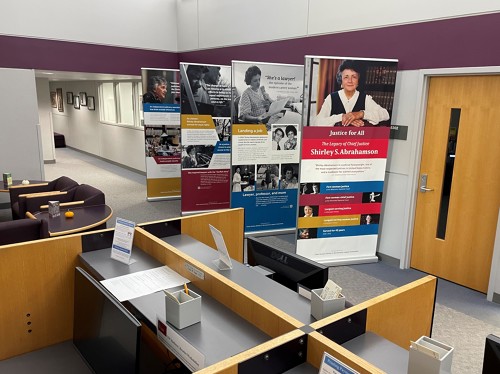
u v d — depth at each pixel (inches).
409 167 170.7
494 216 150.3
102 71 275.6
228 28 254.5
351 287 157.2
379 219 179.5
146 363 79.5
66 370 75.9
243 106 199.3
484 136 150.3
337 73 160.2
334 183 170.2
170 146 279.0
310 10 201.8
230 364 48.8
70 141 537.3
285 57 219.5
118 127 394.9
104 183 330.3
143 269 84.7
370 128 167.8
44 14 247.9
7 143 245.9
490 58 142.0
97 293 65.4
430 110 164.9
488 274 153.7
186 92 230.2
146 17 287.9
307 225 171.9
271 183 212.8
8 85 241.6
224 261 85.4
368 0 175.9
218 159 244.4
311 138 163.8
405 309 69.7
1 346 79.1
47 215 163.3
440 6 152.6
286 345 53.8
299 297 73.2
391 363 57.4
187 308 63.1
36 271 82.0
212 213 111.7
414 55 163.5
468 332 127.7
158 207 263.9
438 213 166.9
